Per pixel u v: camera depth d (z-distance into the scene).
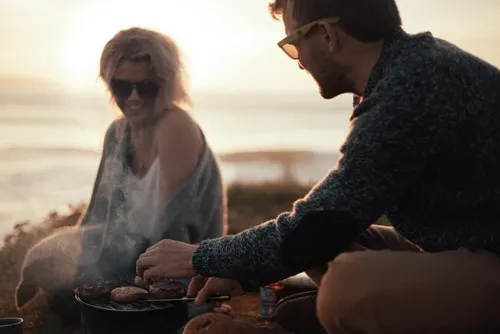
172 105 3.47
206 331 2.70
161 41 3.42
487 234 2.26
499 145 2.18
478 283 2.18
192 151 3.41
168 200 3.37
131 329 2.75
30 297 3.51
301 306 2.85
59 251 3.45
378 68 2.26
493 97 2.18
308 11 2.32
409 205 2.33
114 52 3.38
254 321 3.55
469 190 2.22
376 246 2.84
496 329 2.24
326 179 2.22
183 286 3.03
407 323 2.21
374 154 2.12
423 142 2.12
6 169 12.79
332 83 2.44
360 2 2.27
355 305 2.20
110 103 3.60
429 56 2.17
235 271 2.36
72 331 3.44
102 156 3.62
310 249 2.19
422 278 2.17
